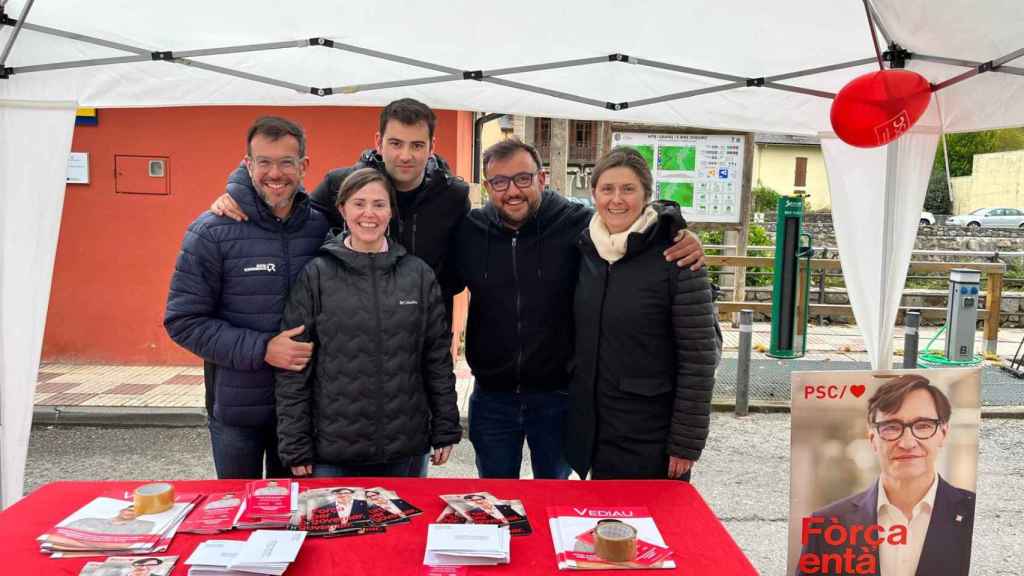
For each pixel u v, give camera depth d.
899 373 2.29
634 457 2.80
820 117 3.61
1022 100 2.86
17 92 3.15
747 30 3.13
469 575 1.86
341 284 2.62
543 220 3.11
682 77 3.61
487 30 3.19
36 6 2.92
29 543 1.99
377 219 2.57
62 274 7.34
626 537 1.95
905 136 3.15
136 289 7.36
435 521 2.16
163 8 2.97
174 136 7.18
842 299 12.10
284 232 2.85
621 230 2.75
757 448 5.79
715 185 8.96
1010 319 12.01
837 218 3.51
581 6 2.97
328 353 2.61
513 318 3.13
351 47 3.35
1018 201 29.77
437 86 3.84
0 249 3.14
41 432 5.85
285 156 2.71
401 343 2.64
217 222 2.78
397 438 2.66
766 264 8.84
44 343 7.43
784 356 8.49
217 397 2.84
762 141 29.12
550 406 3.24
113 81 3.39
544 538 2.08
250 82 3.66
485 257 3.14
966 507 2.33
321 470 2.68
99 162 7.19
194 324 2.72
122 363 7.45
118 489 2.38
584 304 2.85
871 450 2.30
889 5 2.69
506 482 2.50
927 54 2.90
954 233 16.34
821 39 3.16
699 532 2.14
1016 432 6.30
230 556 1.87
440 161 3.26
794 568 2.31
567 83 3.69
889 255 3.25
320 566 1.90
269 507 2.21
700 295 2.67
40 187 3.19
